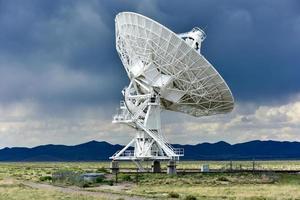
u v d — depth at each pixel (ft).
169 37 265.13
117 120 305.53
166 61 277.03
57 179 278.26
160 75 287.07
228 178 277.03
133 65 293.84
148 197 186.60
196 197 187.83
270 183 265.75
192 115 312.09
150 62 284.00
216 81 276.82
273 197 189.37
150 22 266.77
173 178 273.75
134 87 300.20
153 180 268.00
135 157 301.22
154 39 270.67
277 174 298.35
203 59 267.80
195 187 238.68
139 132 304.50
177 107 306.76
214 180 270.26
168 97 291.17
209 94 285.02
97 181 264.52
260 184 258.98
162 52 273.33
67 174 284.61
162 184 254.06
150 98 294.66
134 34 279.49
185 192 209.97
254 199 181.78
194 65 271.69
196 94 286.05
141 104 299.38
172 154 294.66
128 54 294.87
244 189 225.97
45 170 471.62
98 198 178.40
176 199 180.34
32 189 222.28
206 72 273.54
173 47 267.59
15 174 371.15
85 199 175.42
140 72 288.30
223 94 284.00
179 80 284.00
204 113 308.19
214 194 201.16
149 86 292.61
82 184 245.65
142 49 282.56
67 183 261.65
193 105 299.38
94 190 215.72
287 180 278.87
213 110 301.63
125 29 284.61
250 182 267.18
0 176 333.83
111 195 194.29
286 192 210.79
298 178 286.25
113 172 311.47
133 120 299.17
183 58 270.05
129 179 273.13
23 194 194.80
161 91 290.15
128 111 300.81
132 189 226.17
